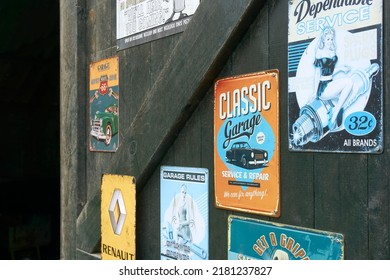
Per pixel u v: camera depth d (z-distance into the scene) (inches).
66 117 114.0
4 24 202.7
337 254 59.4
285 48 65.6
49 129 261.3
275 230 66.9
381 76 54.9
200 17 75.7
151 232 89.5
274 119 66.7
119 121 98.8
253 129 69.7
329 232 60.3
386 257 54.6
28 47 221.6
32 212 254.2
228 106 73.7
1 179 246.4
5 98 240.8
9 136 247.8
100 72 104.8
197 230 79.6
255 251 69.6
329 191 60.5
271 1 67.4
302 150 63.3
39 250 241.8
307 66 62.8
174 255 84.4
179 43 79.8
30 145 255.6
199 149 79.1
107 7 102.7
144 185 90.9
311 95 62.2
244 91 71.1
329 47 60.2
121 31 98.0
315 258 61.9
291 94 64.7
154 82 88.7
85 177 109.8
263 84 68.3
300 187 63.9
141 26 92.5
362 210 57.1
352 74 57.7
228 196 73.6
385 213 54.7
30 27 210.8
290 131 64.8
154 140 85.0
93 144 107.0
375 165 55.6
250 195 70.3
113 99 100.6
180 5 83.0
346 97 58.2
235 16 69.7
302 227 63.5
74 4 110.3
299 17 63.8
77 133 109.7
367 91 56.2
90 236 103.3
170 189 85.0
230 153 73.4
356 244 57.6
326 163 60.9
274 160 66.8
